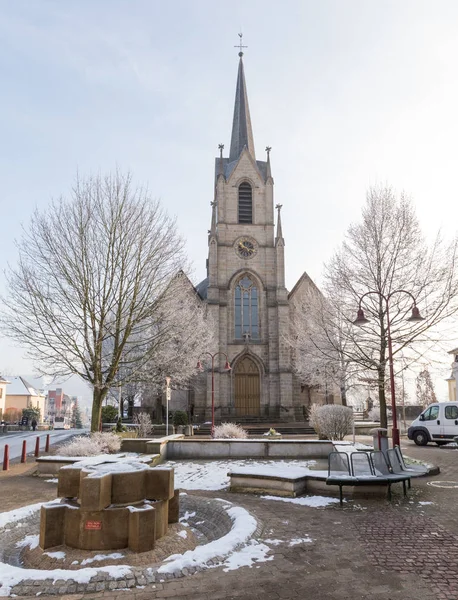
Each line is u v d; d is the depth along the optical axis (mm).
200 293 54344
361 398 51625
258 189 49312
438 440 24844
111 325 21984
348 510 9859
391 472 11562
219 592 5750
